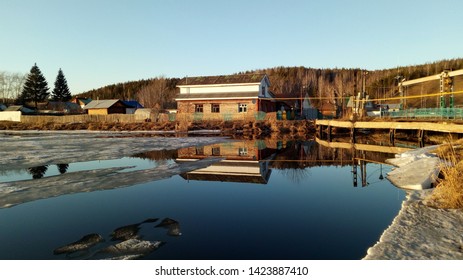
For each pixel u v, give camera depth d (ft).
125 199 25.40
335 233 17.79
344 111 158.51
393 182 29.99
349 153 55.42
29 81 252.42
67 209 22.71
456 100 220.64
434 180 26.08
